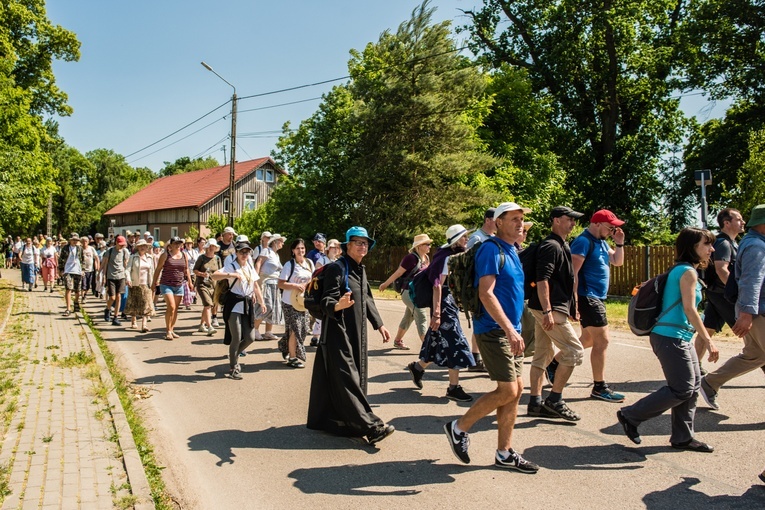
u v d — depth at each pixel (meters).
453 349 6.32
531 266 5.41
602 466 4.46
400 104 24.44
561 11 28.66
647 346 9.29
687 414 4.72
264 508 3.91
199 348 9.71
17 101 21.81
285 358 8.45
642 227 29.89
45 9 33.41
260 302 7.85
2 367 7.65
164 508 3.87
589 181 30.69
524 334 6.32
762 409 5.77
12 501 3.78
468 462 4.42
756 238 4.97
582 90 30.91
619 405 6.03
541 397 5.94
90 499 3.84
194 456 4.85
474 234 6.54
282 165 29.69
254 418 5.84
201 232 46.00
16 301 16.27
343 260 5.20
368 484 4.22
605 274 6.07
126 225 56.97
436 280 6.29
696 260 4.64
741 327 4.97
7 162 20.67
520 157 30.97
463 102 25.25
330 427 5.19
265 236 10.20
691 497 3.91
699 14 26.61
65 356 8.55
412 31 24.88
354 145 26.62
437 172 24.91
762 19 25.27
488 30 31.41
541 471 4.38
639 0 27.67
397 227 24.86
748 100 27.78
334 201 28.73
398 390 6.78
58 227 65.50
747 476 4.23
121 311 13.56
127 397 6.49
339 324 5.08
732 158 27.23
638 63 28.05
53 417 5.58
